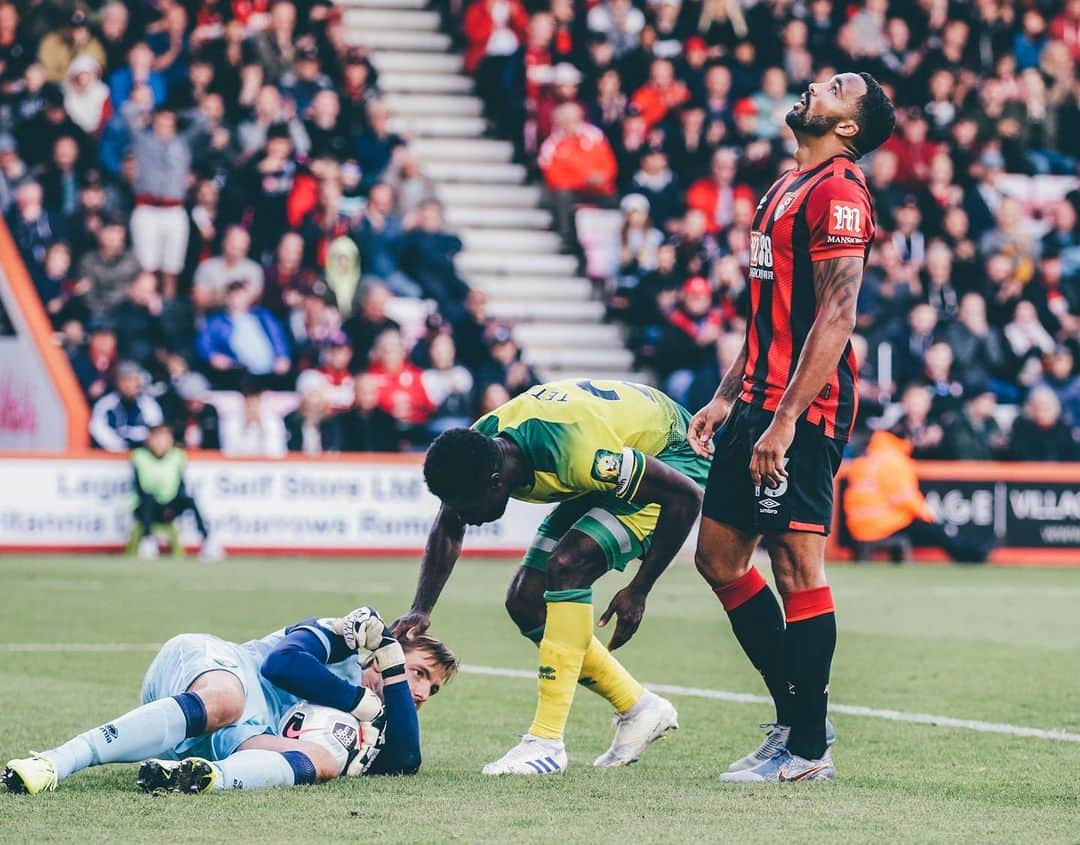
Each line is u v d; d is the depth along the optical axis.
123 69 47.25
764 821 12.08
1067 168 55.38
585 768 14.75
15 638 24.77
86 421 41.81
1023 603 32.88
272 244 46.31
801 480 13.84
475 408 44.12
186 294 45.94
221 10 49.28
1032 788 13.88
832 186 13.62
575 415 14.05
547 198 52.66
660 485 14.15
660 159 50.34
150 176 45.44
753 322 14.18
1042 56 56.72
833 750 16.06
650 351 47.84
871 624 28.75
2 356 43.81
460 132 54.72
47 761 12.39
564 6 53.69
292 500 42.09
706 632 26.91
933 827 11.95
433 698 19.41
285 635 13.72
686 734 17.08
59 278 43.62
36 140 45.84
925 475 44.34
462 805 12.48
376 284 44.59
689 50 52.69
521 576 15.08
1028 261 51.16
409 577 36.12
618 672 15.02
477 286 50.88
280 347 44.16
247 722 13.23
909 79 54.47
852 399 14.02
